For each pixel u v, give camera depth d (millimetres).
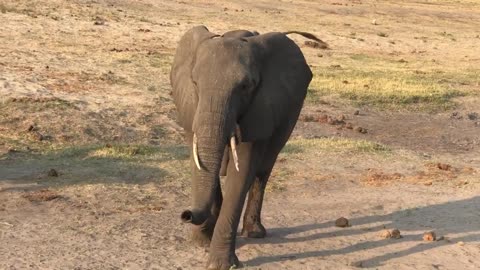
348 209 10461
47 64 20000
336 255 8492
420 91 20703
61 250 8055
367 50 30141
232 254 7562
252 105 7297
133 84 18703
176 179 11398
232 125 6902
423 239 9188
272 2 43094
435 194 11484
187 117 7414
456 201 11094
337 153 13844
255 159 7621
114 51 23359
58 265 7586
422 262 8375
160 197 10422
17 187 10477
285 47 7812
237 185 7543
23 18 26891
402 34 36312
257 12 38406
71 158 12344
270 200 10719
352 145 14516
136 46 24875
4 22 25734
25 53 21188
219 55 7125
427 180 12344
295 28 34000
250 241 8797
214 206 8242
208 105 6867
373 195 11266
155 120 15508
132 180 11203
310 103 18906
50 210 9531
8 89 16359
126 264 7727
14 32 24375
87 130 14148
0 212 9352
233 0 41781
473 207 10773
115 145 13242
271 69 7555
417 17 44219
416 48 32156
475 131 17906
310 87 20391
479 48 33531
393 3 49406
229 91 6930
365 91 20312
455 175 12922
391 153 14336
